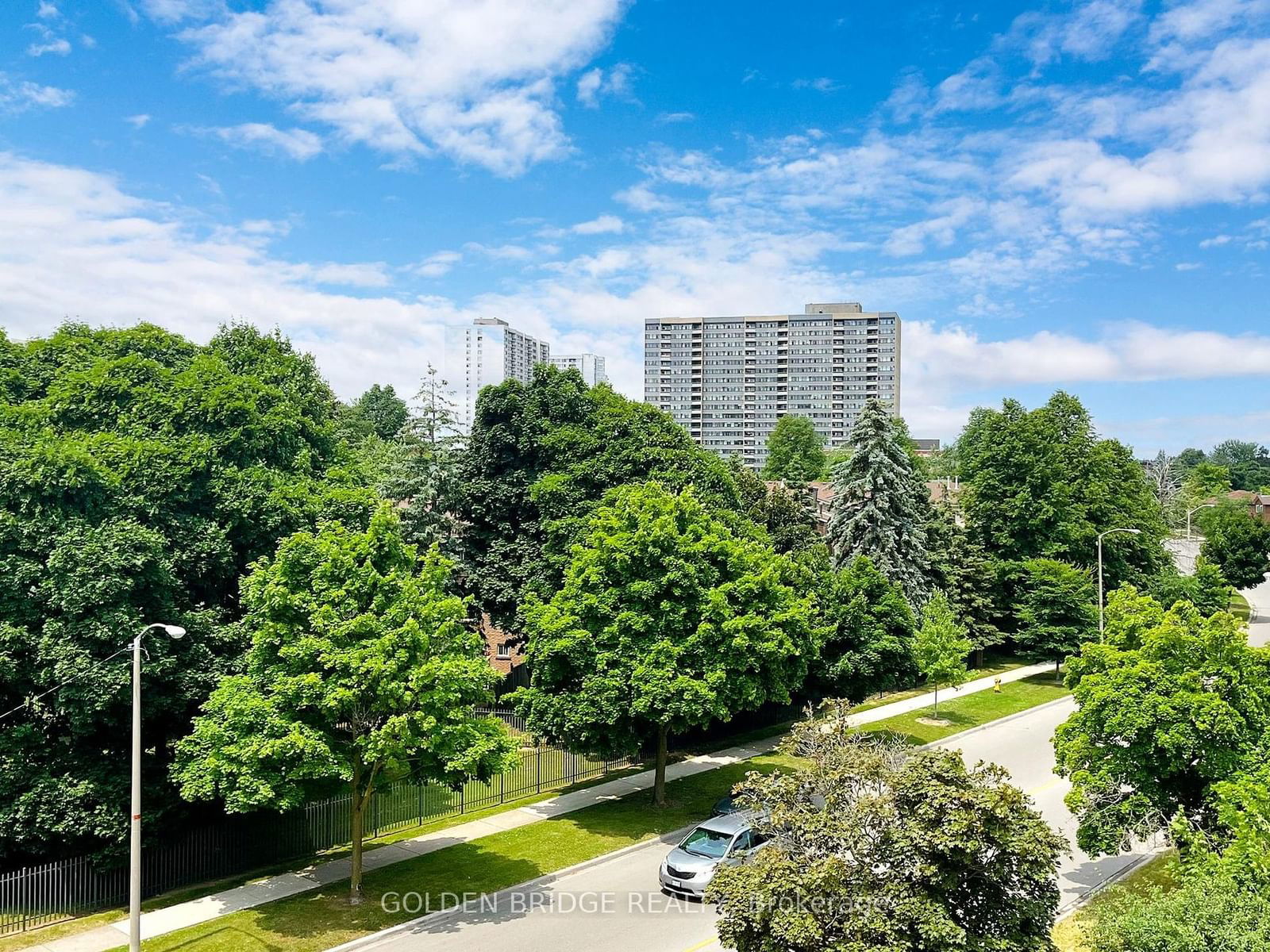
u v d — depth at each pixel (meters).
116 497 21.17
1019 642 50.41
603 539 26.22
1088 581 48.22
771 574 26.19
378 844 23.12
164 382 25.28
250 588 18.98
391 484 43.09
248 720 17.16
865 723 37.53
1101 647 19.97
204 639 21.11
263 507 23.19
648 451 36.25
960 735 36.19
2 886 17.84
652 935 17.53
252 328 32.59
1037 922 12.16
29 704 18.97
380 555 20.12
